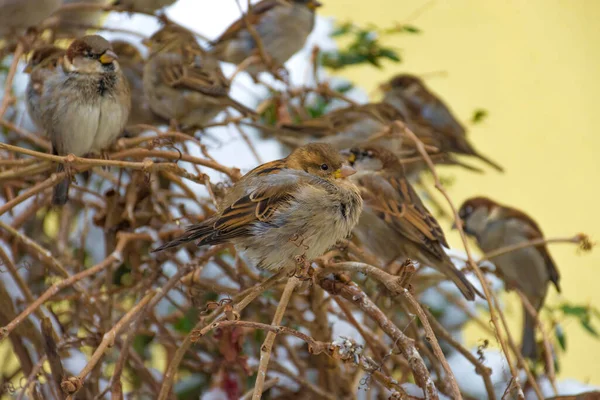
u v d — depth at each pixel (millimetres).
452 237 14359
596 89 16953
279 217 7496
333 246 8242
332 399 8609
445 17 17047
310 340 6199
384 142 12188
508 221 12094
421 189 13336
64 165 7750
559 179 16453
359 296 7023
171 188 10438
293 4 12852
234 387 8781
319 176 7836
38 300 7238
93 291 9391
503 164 16469
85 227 9562
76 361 9258
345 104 12969
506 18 17188
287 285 6906
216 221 7441
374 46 12203
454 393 6035
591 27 17188
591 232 15883
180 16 13922
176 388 9430
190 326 9484
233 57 12820
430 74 15430
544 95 16688
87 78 9156
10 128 9664
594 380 14570
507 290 10023
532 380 7730
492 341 11023
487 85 16828
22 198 7695
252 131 11812
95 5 11406
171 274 9930
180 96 10828
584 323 9969
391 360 9430
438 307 10508
